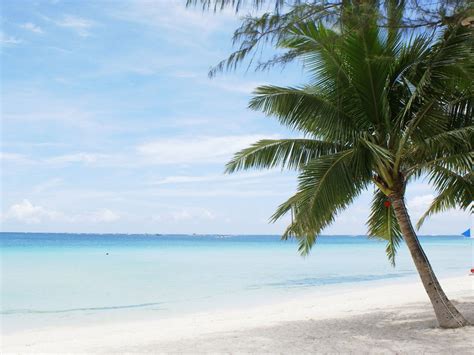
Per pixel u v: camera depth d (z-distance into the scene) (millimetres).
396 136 8562
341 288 21078
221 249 76812
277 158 9148
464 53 7277
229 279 25734
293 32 6645
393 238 11062
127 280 25312
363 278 26156
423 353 7176
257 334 9594
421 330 8859
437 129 8234
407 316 10797
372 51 8016
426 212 11742
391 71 8266
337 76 8484
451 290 15633
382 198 10555
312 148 9016
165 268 33844
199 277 26953
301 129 8992
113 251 64312
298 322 11016
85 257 48344
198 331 10633
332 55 8195
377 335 8758
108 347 8961
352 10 5715
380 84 8273
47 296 19500
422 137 8266
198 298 18766
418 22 5785
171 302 17781
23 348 9305
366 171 8258
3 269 32656
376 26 6168
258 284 23406
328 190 8023
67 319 14273
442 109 8172
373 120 8609
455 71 7742
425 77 7367
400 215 8758
